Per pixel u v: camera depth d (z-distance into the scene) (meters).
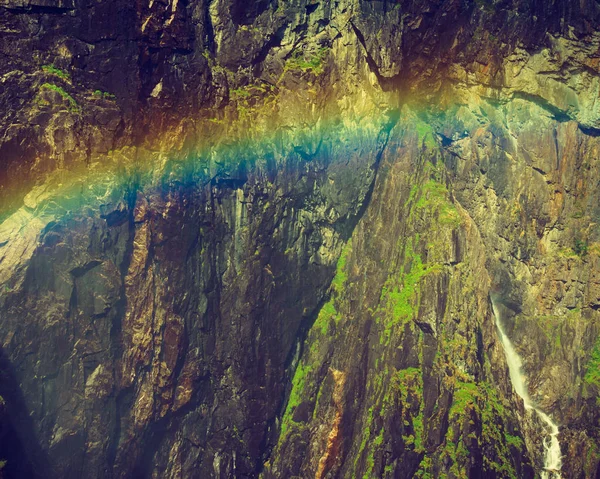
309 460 57.09
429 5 58.44
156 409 55.34
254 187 56.66
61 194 52.09
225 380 56.78
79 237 52.47
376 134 58.38
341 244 59.12
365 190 58.47
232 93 56.94
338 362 57.72
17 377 51.22
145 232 54.56
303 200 57.91
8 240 51.28
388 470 55.22
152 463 55.94
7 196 51.50
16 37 51.47
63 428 52.56
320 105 57.84
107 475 54.16
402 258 57.84
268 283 57.06
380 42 57.44
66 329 52.44
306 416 57.53
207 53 56.41
